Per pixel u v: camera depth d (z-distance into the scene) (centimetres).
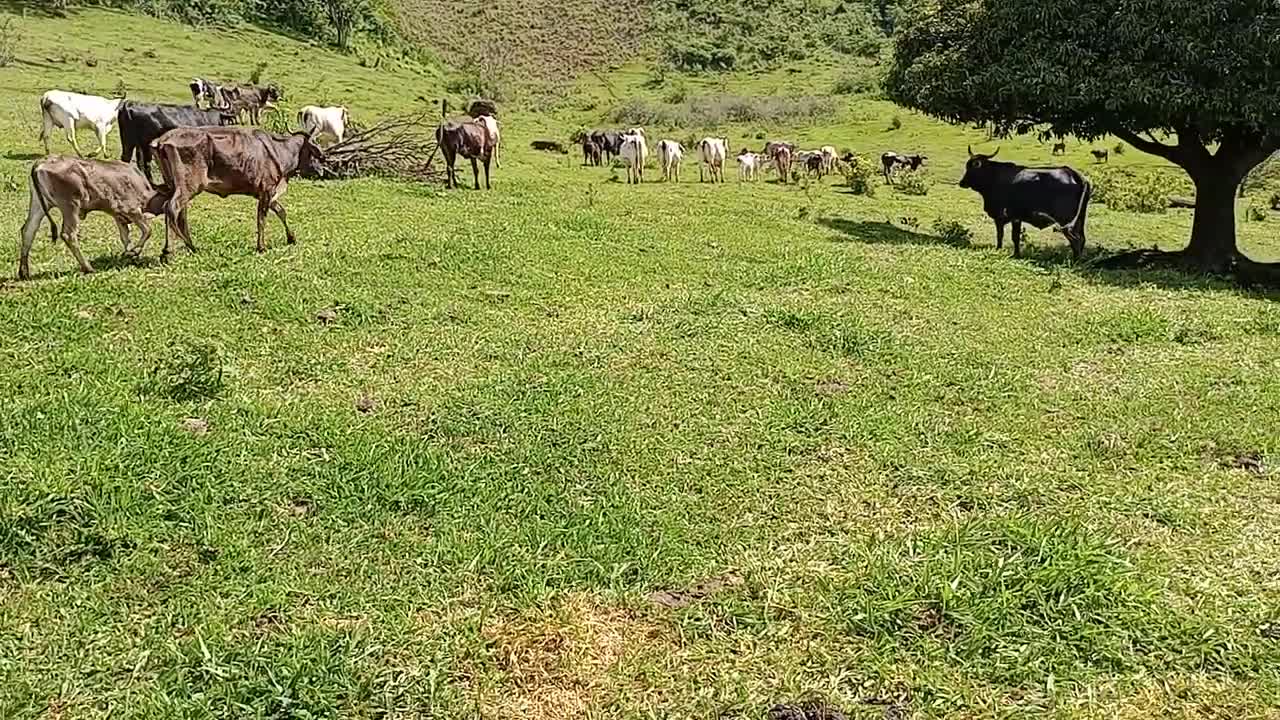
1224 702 364
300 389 675
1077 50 1438
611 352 793
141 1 4369
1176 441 628
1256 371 797
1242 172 1522
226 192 1041
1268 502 538
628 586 439
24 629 391
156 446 539
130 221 972
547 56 6259
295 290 902
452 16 6856
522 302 952
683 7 6875
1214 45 1340
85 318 797
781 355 802
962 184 1527
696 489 544
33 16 3750
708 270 1150
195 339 764
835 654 390
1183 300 1123
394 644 388
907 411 677
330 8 4997
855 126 4012
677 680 374
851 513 522
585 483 543
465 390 680
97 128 1720
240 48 4169
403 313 879
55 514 463
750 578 445
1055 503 536
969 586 425
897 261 1280
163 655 377
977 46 1574
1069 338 905
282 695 351
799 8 6900
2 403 595
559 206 1605
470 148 1750
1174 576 451
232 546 453
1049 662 382
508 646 390
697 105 4562
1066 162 3081
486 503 508
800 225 1585
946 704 361
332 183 1650
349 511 492
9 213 1223
